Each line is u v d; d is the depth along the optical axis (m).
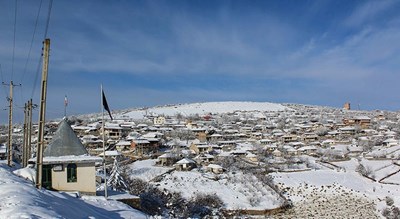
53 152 29.61
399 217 63.62
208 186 74.25
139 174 81.00
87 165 29.80
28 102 47.50
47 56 24.94
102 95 29.98
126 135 141.75
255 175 83.31
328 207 68.94
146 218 24.81
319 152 115.94
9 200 17.17
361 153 115.81
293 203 71.19
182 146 123.25
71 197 25.31
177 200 57.34
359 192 76.88
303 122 197.62
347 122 184.62
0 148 81.31
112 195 30.84
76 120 184.38
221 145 128.62
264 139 143.38
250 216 62.91
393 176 88.81
